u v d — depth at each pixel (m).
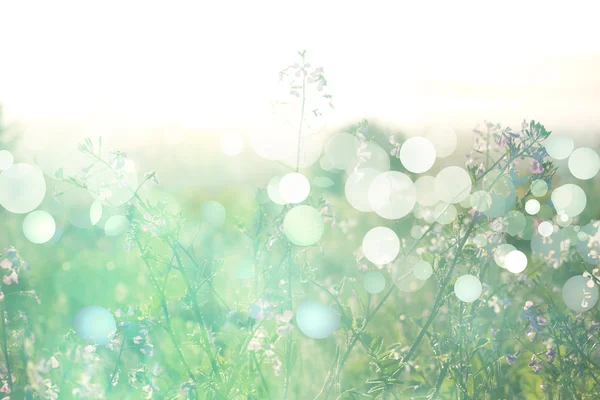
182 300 4.14
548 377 4.84
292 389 4.73
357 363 5.11
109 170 3.91
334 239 5.93
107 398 3.98
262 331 4.10
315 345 5.43
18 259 4.37
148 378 4.04
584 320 4.73
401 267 4.50
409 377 5.05
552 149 4.46
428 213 5.08
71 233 8.25
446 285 4.39
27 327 4.56
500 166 4.45
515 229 4.92
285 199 4.15
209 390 4.04
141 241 4.06
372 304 5.77
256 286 4.29
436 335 4.62
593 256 4.86
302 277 4.40
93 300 6.28
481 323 5.30
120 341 4.00
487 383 4.93
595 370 4.66
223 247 5.47
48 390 4.01
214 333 4.17
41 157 8.66
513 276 5.29
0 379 4.20
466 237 4.44
